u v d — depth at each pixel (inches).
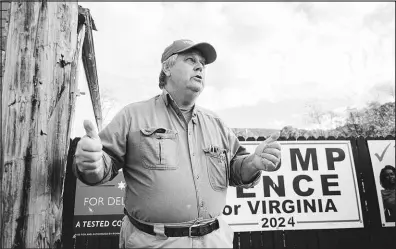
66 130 51.8
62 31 52.6
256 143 134.5
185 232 48.1
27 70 48.3
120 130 51.9
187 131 55.0
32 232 44.7
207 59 61.5
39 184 46.1
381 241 129.9
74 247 114.7
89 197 119.3
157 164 49.5
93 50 186.4
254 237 126.5
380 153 141.1
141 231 48.7
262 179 133.5
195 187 50.6
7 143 46.3
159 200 48.0
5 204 44.7
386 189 136.3
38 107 47.8
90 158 40.6
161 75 63.4
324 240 128.4
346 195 134.2
